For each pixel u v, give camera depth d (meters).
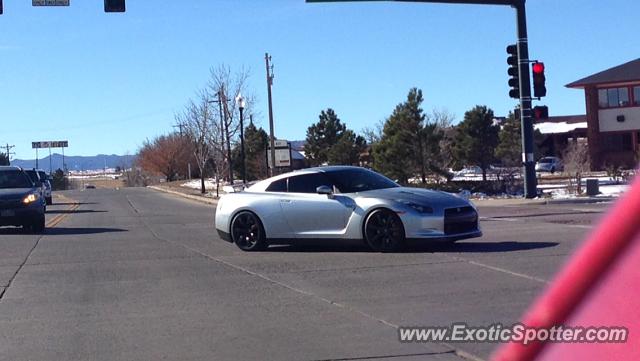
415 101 37.50
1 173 21.39
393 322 8.45
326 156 53.94
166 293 10.69
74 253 15.48
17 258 14.87
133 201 41.81
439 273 11.26
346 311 9.11
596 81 53.44
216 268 12.82
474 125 42.00
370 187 14.19
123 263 13.80
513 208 23.44
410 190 13.89
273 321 8.76
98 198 47.66
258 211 14.55
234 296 10.30
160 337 8.19
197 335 8.23
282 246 15.35
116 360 7.34
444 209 13.12
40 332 8.55
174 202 39.47
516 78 25.77
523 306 8.84
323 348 7.54
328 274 11.66
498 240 14.77
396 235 13.21
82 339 8.20
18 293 10.98
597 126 53.62
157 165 82.38
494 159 42.12
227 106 49.59
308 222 14.05
